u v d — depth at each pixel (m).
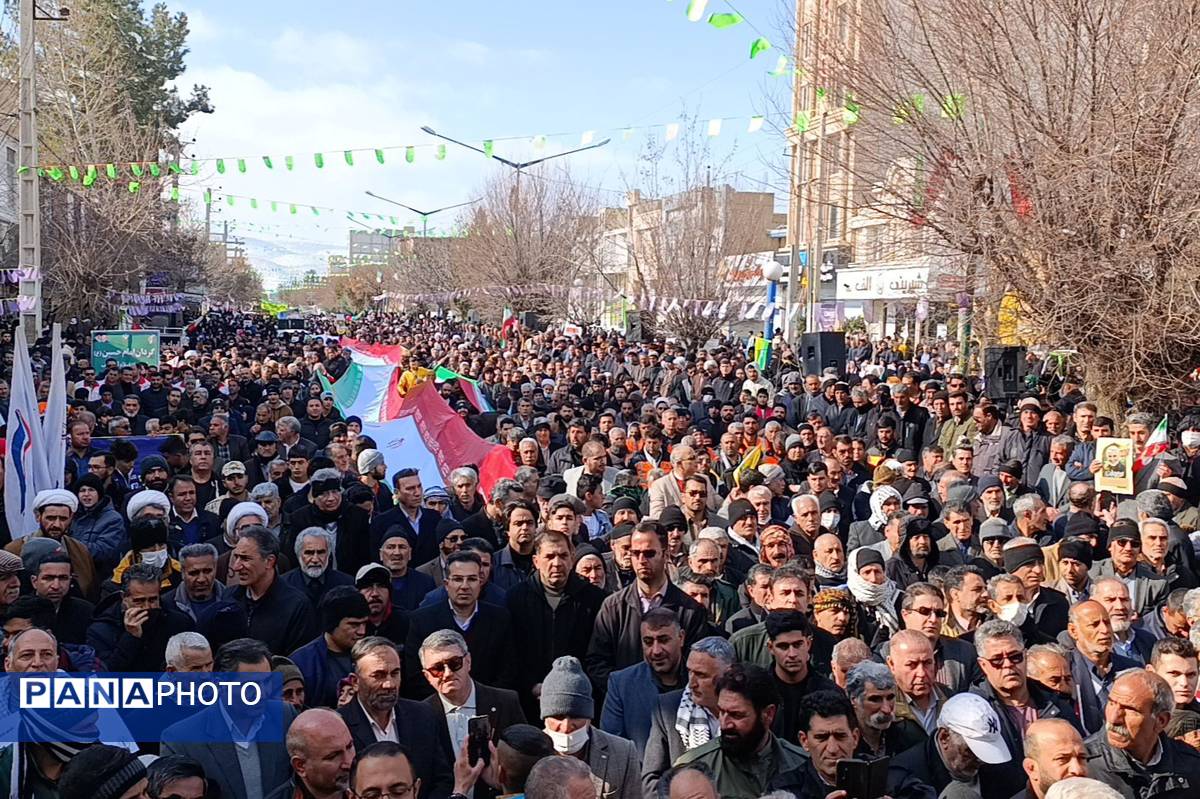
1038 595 7.54
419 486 9.48
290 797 4.91
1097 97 13.31
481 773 4.79
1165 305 12.66
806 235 36.72
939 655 6.29
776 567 7.13
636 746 5.64
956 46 14.36
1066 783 4.20
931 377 19.94
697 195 33.78
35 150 21.98
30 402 9.61
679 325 33.09
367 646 5.26
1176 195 12.55
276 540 7.16
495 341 40.84
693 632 6.77
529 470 10.34
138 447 12.18
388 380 18.98
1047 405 14.62
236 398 18.81
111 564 9.02
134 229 33.84
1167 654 5.98
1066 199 13.01
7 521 9.34
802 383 18.72
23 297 21.92
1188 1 12.92
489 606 6.87
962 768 5.09
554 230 47.78
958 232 14.05
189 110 52.34
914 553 8.52
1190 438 11.29
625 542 7.73
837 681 5.88
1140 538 8.21
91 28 42.56
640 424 13.26
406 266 70.38
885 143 15.60
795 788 4.94
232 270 84.31
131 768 4.16
